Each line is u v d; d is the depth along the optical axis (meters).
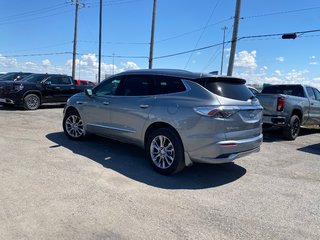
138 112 5.69
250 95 5.55
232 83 5.40
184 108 5.00
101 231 3.31
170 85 5.43
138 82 5.96
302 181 5.39
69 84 15.53
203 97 4.94
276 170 5.98
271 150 7.78
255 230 3.54
